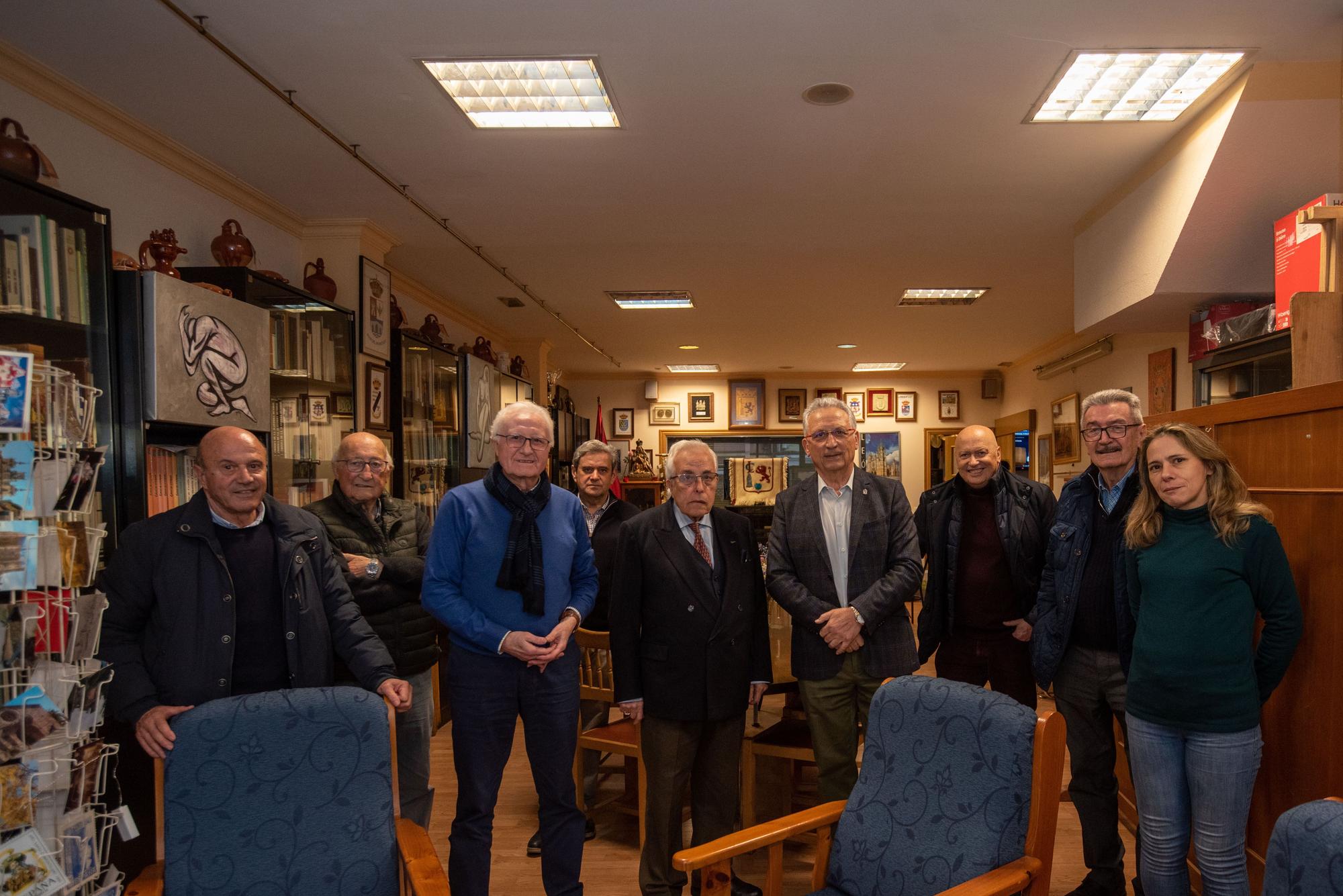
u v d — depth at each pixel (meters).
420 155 3.90
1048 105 3.45
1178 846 2.12
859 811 1.95
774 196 4.50
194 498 2.21
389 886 1.87
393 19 2.75
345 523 2.89
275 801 1.84
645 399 12.71
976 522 3.15
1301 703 2.28
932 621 3.18
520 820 3.49
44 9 2.66
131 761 2.54
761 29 2.81
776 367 11.91
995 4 2.68
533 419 2.38
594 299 7.29
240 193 4.26
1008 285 6.69
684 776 2.54
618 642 2.59
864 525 2.68
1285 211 3.52
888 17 2.74
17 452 1.75
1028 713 1.76
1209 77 3.22
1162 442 2.13
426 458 5.78
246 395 3.19
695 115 3.48
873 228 5.11
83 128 3.28
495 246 5.53
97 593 1.92
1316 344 2.39
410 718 2.83
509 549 2.34
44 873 1.74
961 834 1.76
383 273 5.13
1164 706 2.09
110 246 2.55
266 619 2.25
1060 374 9.81
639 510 3.76
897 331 8.94
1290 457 2.34
